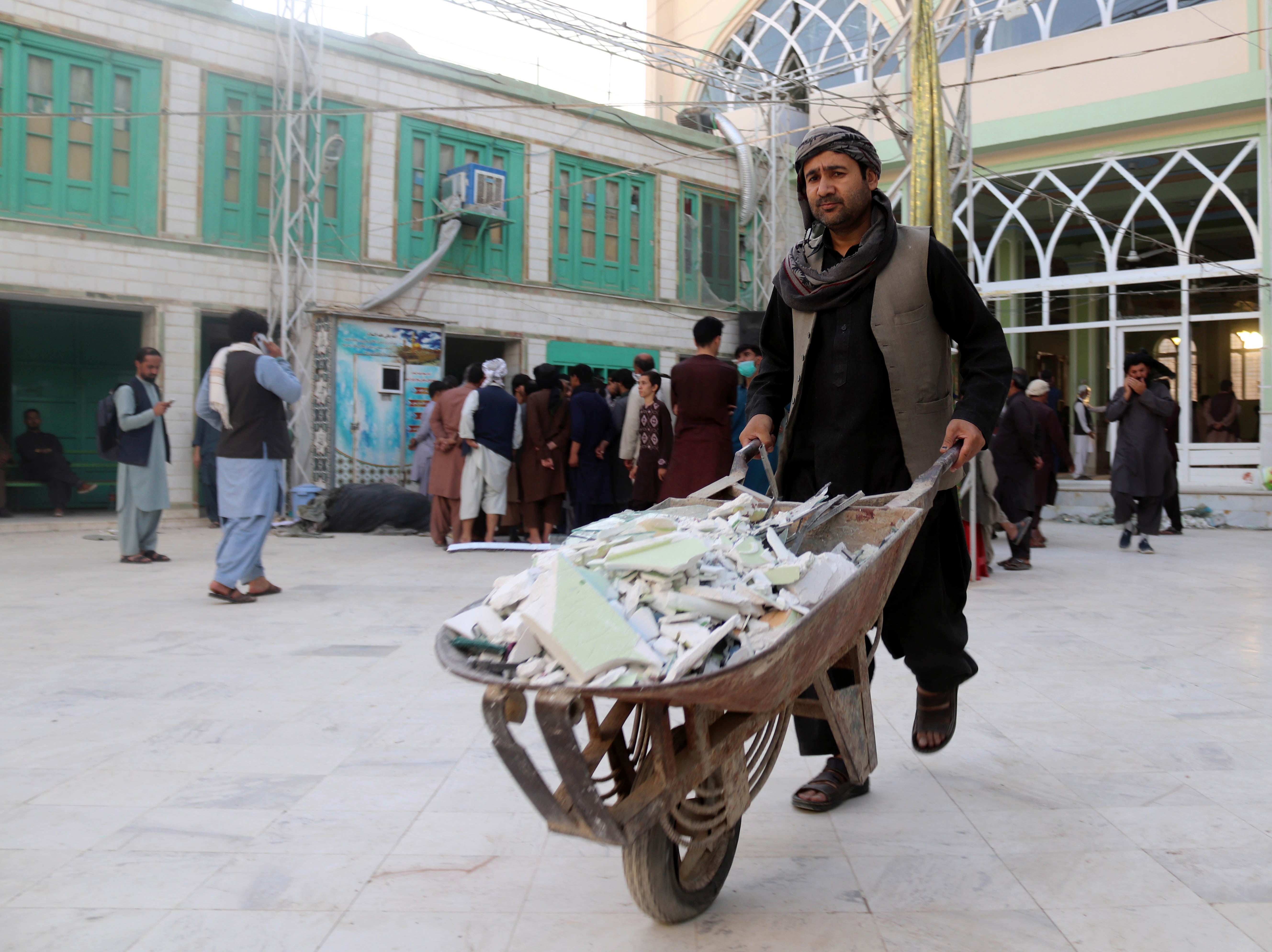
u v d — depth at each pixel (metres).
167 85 12.03
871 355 2.60
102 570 7.72
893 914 2.13
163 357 12.05
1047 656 4.71
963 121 9.26
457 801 2.80
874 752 2.40
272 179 12.71
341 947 1.98
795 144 17.84
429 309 14.26
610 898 2.21
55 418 13.35
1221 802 2.79
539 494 9.21
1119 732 3.48
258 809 2.73
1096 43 14.59
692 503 2.48
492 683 1.57
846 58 17.48
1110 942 1.99
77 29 11.38
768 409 2.77
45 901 2.17
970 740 3.41
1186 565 8.45
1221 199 14.74
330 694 3.95
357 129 13.55
